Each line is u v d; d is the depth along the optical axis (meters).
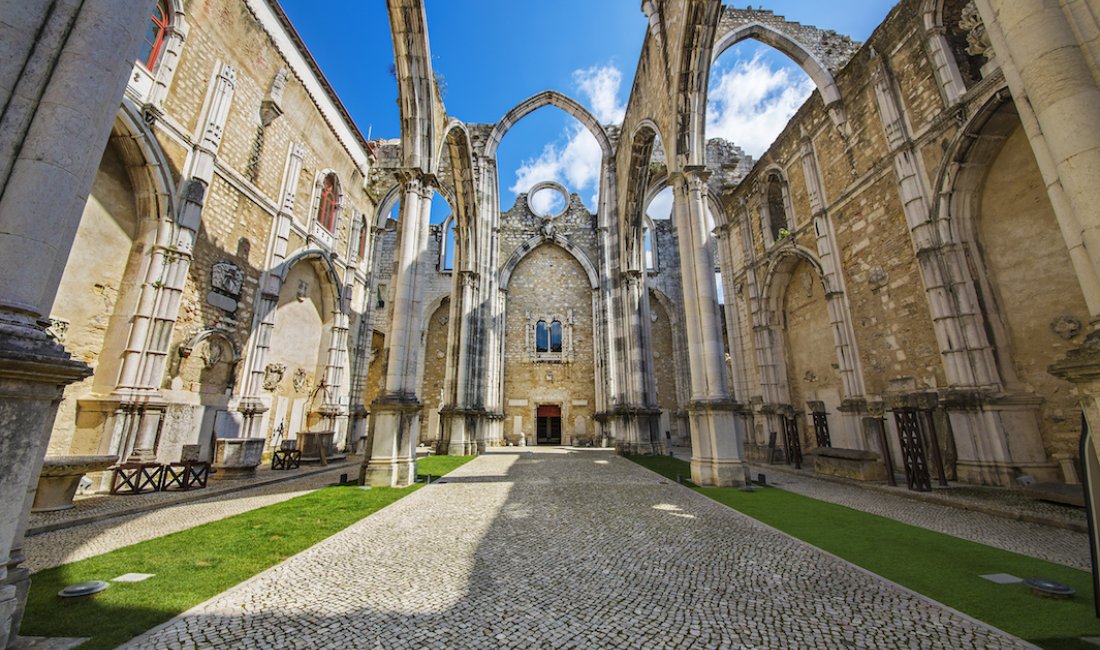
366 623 2.79
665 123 11.24
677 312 26.12
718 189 19.44
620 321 18.42
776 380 15.23
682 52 10.20
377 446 8.76
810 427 14.28
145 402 8.45
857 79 11.58
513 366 24.27
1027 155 8.24
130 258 8.95
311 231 15.17
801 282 14.81
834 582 3.53
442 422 16.78
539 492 7.80
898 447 10.44
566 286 25.44
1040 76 2.81
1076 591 3.31
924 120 9.66
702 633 2.68
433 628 2.73
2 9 2.58
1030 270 8.16
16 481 2.26
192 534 4.95
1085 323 7.44
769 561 4.05
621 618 2.88
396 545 4.54
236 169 11.76
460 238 18.27
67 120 2.59
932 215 9.34
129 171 9.02
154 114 9.05
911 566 3.93
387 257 28.19
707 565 3.95
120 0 2.91
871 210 11.16
